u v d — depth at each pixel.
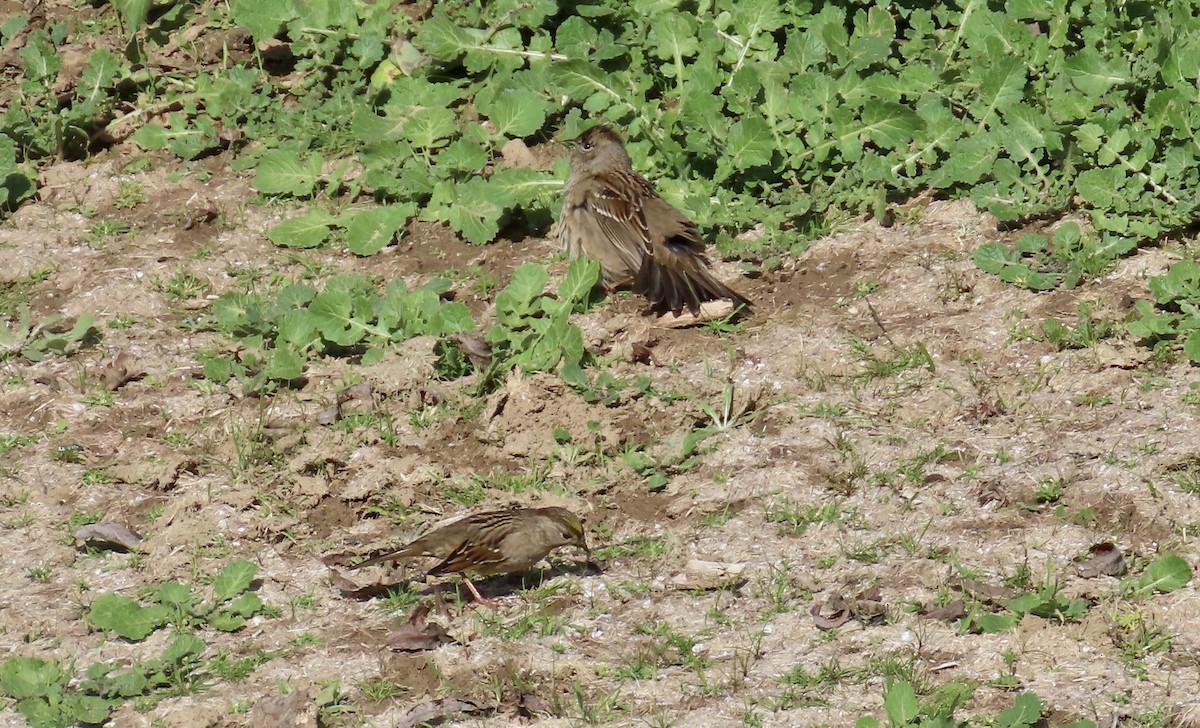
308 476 12.12
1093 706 9.03
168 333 14.40
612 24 18.00
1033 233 14.89
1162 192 14.69
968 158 15.52
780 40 17.84
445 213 15.86
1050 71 16.62
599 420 12.60
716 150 15.96
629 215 14.45
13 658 10.02
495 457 12.38
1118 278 14.00
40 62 18.31
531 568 10.94
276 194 16.69
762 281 14.77
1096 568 10.35
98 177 17.06
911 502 11.33
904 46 17.09
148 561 11.15
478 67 17.78
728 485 11.76
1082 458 11.62
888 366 13.09
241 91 17.89
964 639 9.78
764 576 10.66
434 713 9.27
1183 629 9.73
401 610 10.51
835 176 15.91
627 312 14.52
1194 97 15.22
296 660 9.97
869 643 9.84
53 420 13.04
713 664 9.73
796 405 12.72
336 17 18.25
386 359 13.47
